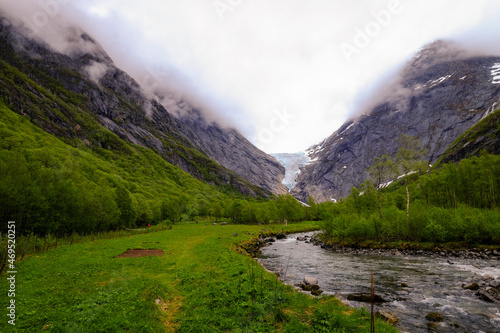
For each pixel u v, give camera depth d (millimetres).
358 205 69250
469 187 68875
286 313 12055
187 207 152250
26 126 167125
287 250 47406
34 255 28172
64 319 10641
